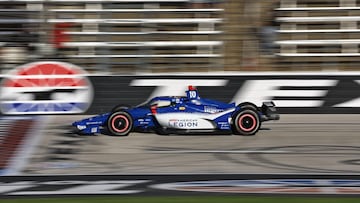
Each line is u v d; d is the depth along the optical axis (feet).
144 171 101.60
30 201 81.30
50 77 163.53
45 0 180.04
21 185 91.50
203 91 165.17
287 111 166.20
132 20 176.96
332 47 183.93
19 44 174.40
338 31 184.34
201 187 90.38
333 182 93.81
